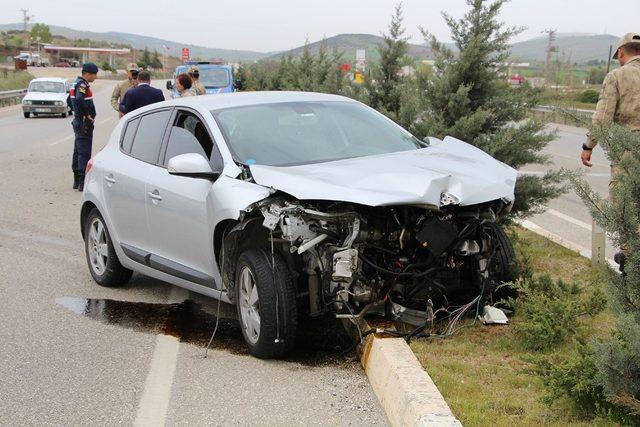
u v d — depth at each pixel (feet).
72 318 21.86
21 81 186.29
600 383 12.69
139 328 20.95
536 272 24.72
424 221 17.20
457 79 29.99
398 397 14.64
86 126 43.75
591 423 13.44
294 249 17.15
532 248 28.14
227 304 23.34
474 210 17.80
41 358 18.61
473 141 29.25
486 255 19.11
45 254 29.76
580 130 97.86
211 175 19.20
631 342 11.94
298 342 19.29
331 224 17.12
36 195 42.88
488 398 14.83
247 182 18.29
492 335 18.39
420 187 16.56
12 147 69.00
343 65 62.95
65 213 37.76
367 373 17.12
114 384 16.96
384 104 38.40
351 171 17.90
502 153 28.58
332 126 21.43
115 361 18.38
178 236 20.93
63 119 110.42
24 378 17.34
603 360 12.32
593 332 18.30
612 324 18.97
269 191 17.40
